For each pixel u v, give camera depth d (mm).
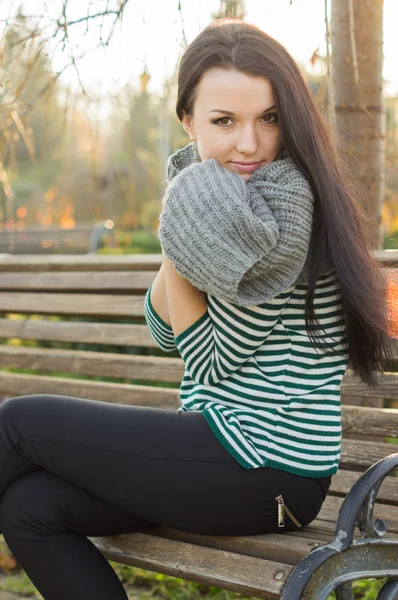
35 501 1550
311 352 1557
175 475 1529
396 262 2193
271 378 1562
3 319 3107
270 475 1541
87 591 1520
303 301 1544
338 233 1500
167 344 1856
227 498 1537
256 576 1491
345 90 2486
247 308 1487
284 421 1552
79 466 1544
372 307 1518
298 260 1462
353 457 2135
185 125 1668
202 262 1432
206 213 1435
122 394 2643
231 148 1545
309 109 1521
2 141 2877
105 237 9438
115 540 1686
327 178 1505
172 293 1558
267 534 1629
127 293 2811
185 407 1690
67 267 2979
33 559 1549
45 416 1562
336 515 1969
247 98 1502
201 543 1635
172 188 1498
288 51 1548
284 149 1551
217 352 1537
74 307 2902
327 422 1570
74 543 1570
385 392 2158
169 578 2611
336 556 1447
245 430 1561
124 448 1536
